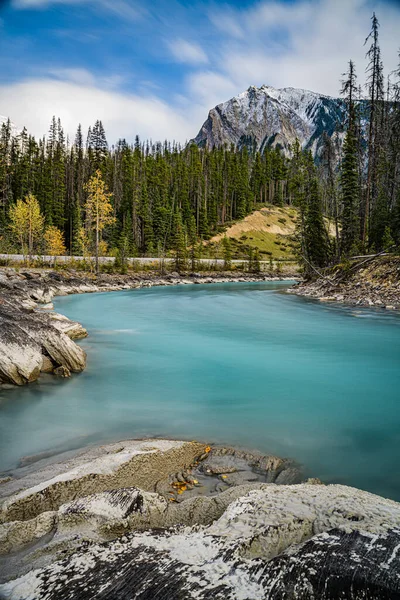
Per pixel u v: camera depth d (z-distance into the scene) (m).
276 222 104.06
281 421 6.97
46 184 68.81
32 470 5.06
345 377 9.71
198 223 90.62
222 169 111.44
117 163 98.44
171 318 20.28
